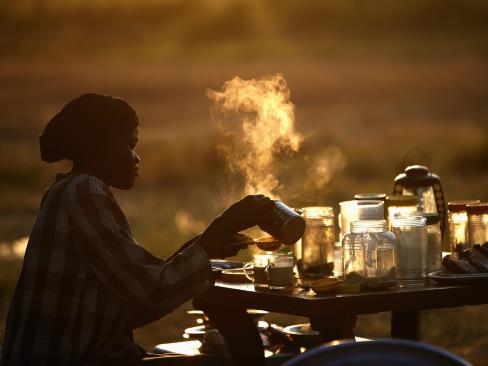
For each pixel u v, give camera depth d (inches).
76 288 310.5
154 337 668.1
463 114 4015.8
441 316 687.7
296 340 384.8
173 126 3715.6
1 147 2792.8
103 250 308.0
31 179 1857.8
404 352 221.3
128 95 5954.7
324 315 311.7
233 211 327.9
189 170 1889.8
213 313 365.1
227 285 351.6
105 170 329.4
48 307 309.4
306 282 345.4
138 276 307.3
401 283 337.1
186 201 1539.1
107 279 307.9
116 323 312.5
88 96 329.7
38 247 313.0
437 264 365.4
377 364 221.3
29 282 312.5
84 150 327.9
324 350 223.5
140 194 1664.6
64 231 311.3
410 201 384.5
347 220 382.9
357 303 315.3
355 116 4092.0
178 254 343.6
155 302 308.8
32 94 6230.3
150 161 2069.4
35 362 307.9
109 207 313.6
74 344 307.6
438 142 2516.0
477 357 583.2
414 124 3582.7
